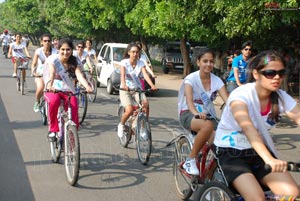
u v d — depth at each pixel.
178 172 5.52
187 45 22.45
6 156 7.10
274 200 3.31
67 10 31.33
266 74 3.46
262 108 3.61
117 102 13.65
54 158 6.74
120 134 7.60
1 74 21.66
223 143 3.74
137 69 7.29
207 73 5.13
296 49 17.08
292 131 9.92
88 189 5.71
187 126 4.99
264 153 3.27
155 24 17.91
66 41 6.33
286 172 3.58
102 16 26.42
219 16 14.30
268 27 11.86
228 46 19.59
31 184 5.83
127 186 5.86
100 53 17.72
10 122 9.92
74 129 5.77
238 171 3.55
